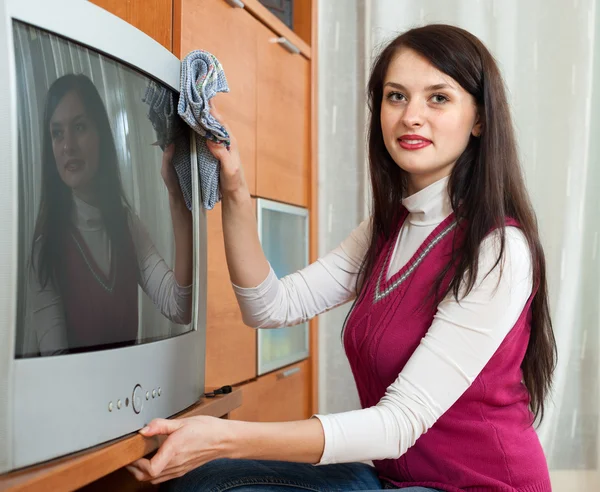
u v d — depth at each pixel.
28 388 0.80
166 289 1.12
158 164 1.09
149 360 1.04
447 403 1.12
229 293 1.95
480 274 1.15
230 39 1.94
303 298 1.45
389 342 1.22
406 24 2.73
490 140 1.22
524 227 1.22
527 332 1.24
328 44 2.89
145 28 1.62
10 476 0.77
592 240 2.63
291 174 2.48
